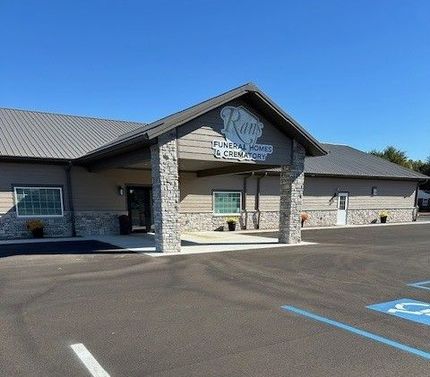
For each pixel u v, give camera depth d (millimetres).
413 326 5156
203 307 5926
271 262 9961
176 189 11242
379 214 26188
